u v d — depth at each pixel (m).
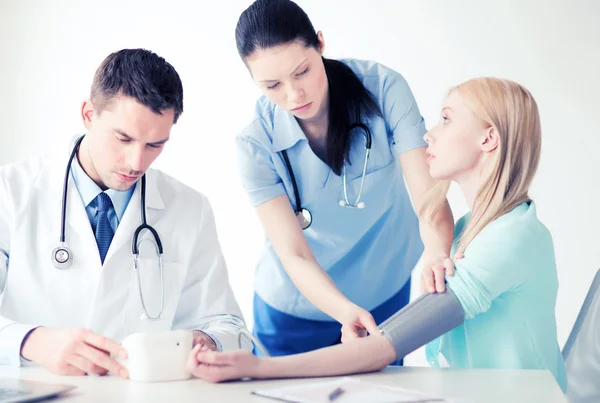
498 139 1.49
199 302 1.79
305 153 1.97
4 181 1.72
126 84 1.53
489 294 1.39
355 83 1.94
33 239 1.68
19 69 3.82
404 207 2.13
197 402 1.03
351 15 3.56
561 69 3.43
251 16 1.74
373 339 1.32
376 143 1.99
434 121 3.51
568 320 3.40
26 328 1.39
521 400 1.04
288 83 1.75
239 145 1.99
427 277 1.42
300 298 2.19
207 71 3.71
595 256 3.39
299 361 1.26
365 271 2.14
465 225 1.68
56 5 3.79
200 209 1.85
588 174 3.41
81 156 1.74
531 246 1.44
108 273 1.69
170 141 3.74
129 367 1.24
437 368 1.36
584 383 1.54
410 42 3.53
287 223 1.93
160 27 3.74
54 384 1.14
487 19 3.47
